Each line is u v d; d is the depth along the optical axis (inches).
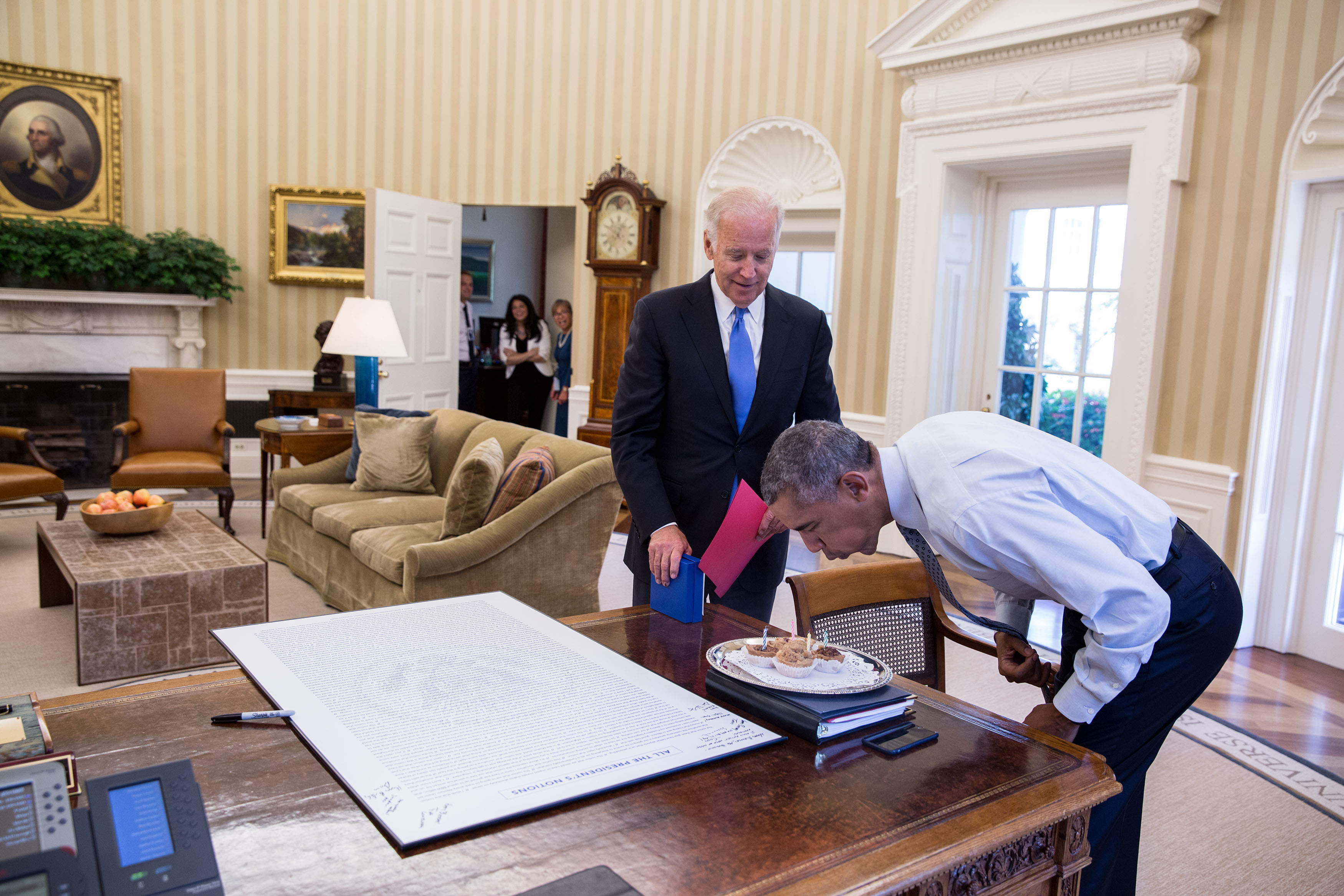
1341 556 153.1
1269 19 151.3
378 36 275.7
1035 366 203.3
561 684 57.1
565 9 262.5
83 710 51.1
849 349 223.5
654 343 88.3
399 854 38.7
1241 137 155.6
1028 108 181.8
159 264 256.8
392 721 50.4
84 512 150.5
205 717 50.6
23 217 252.2
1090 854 51.8
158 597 133.5
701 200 247.8
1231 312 158.2
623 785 44.9
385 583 147.3
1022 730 55.6
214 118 274.8
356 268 283.7
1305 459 154.1
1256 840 99.0
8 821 35.2
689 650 65.6
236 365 283.4
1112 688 57.2
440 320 275.6
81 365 259.9
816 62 223.9
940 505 57.2
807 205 230.8
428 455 195.0
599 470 151.6
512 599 74.9
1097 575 54.2
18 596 170.4
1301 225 151.0
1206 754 119.8
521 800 42.8
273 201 277.9
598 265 251.9
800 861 40.0
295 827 40.4
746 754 49.8
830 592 82.7
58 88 258.4
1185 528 68.0
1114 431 173.8
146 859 35.2
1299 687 143.5
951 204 201.2
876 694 55.7
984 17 187.6
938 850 41.8
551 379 319.6
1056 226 197.9
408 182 279.9
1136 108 166.7
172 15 269.0
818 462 58.8
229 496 217.8
